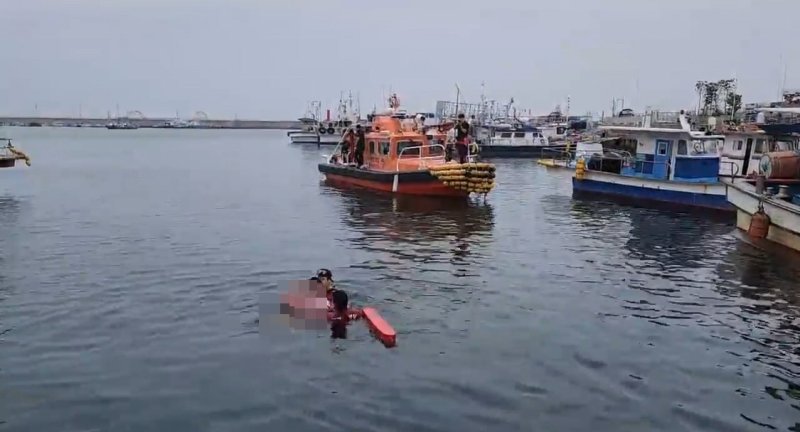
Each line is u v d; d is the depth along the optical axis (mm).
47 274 17594
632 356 12102
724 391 10750
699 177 33875
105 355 11805
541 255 20703
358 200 34406
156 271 17922
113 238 23156
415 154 38094
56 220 27625
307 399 10109
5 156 35312
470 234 24438
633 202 35031
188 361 11508
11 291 15883
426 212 30188
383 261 19297
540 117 117875
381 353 11875
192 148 110938
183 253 20359
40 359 11625
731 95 59469
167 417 9570
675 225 27625
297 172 56750
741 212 24828
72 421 9438
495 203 34250
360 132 41406
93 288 16156
